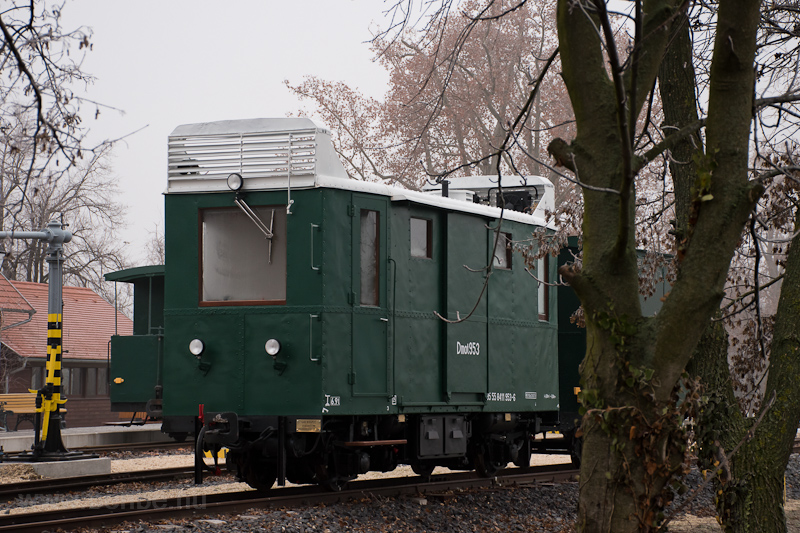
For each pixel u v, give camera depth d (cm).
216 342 1096
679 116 809
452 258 1234
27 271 3853
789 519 1138
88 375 3256
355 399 1084
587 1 515
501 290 1327
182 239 1118
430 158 3225
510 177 1526
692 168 791
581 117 586
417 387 1168
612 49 487
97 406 3241
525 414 1430
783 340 713
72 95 622
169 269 1120
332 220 1080
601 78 584
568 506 1192
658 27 562
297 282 1071
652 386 552
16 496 1138
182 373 1107
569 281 572
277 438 1060
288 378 1065
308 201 1077
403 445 1187
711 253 551
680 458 566
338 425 1101
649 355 557
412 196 1166
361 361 1095
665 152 816
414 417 1185
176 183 1125
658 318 560
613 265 561
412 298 1171
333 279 1074
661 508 566
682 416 568
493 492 1232
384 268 1130
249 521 912
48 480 1263
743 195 551
